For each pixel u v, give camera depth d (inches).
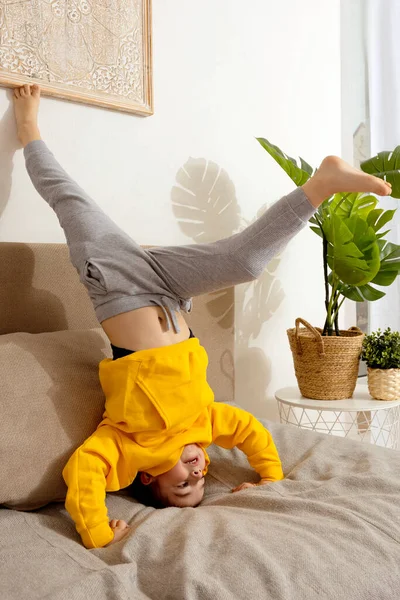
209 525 48.3
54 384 55.3
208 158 90.6
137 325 58.9
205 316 82.7
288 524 48.1
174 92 85.0
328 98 111.9
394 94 120.6
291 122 104.6
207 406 62.5
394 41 120.6
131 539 45.8
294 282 107.2
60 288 68.2
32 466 51.2
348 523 48.0
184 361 57.3
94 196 75.9
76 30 71.5
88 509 49.3
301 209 56.5
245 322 98.0
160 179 83.8
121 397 55.3
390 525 48.1
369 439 114.2
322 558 42.9
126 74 77.3
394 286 122.6
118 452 54.8
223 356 85.1
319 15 109.3
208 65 89.8
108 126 76.9
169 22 84.0
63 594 37.0
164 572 41.8
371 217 93.2
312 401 87.4
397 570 43.4
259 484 60.2
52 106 70.8
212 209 91.7
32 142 65.3
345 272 85.3
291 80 104.1
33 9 67.1
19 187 68.1
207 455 63.6
